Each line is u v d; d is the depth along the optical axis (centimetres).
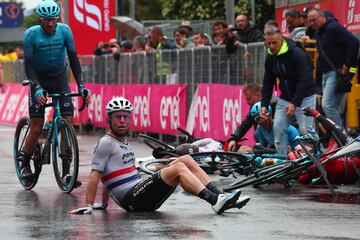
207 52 2272
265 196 1355
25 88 3475
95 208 1237
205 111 2273
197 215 1164
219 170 1568
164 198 1188
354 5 1914
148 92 2602
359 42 1802
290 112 1565
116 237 1004
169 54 2483
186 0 4081
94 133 3006
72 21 3250
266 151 1584
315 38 1873
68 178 1438
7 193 1460
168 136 2525
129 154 1212
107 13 3284
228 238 988
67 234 1032
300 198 1328
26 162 1512
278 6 2325
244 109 2050
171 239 984
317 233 1015
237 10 3959
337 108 1819
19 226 1102
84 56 3098
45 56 1492
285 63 1572
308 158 1391
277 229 1044
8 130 3250
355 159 1466
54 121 1473
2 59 4503
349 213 1170
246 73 2089
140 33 3297
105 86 2908
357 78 1906
